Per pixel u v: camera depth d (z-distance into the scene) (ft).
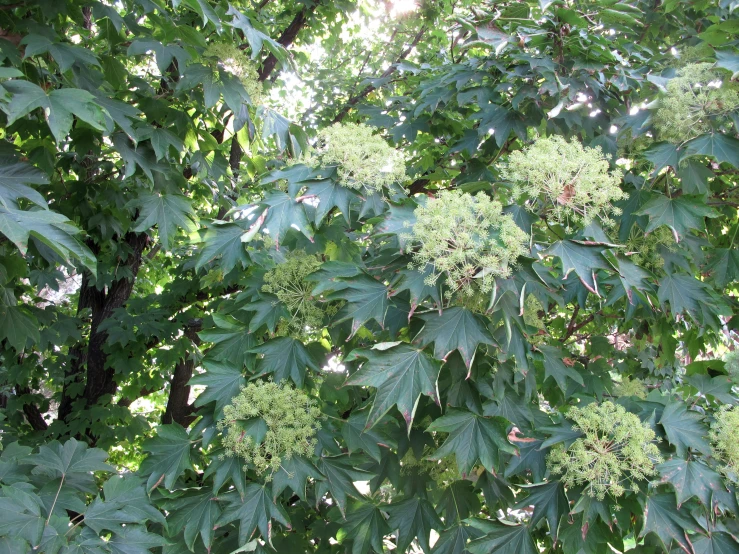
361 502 8.96
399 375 6.67
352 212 9.16
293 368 7.98
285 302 8.33
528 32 10.35
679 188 10.07
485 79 11.73
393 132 13.83
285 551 9.57
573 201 7.07
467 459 7.22
